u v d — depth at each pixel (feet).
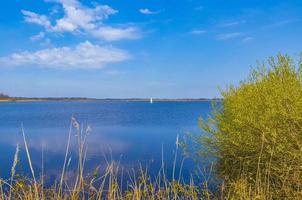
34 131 95.20
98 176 32.48
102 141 68.95
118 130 96.99
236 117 23.20
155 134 83.92
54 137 77.87
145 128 102.27
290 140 20.40
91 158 46.37
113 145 61.98
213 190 25.72
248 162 22.12
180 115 185.57
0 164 42.39
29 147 59.88
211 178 27.45
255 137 22.03
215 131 25.36
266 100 21.83
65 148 57.26
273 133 19.95
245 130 22.71
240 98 24.80
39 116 187.93
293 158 20.04
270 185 21.86
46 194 17.90
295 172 20.22
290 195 20.70
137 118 162.50
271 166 21.12
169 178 32.07
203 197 23.41
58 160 44.91
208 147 26.53
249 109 22.57
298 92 21.18
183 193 22.81
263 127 21.07
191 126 105.70
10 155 50.49
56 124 124.06
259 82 24.41
